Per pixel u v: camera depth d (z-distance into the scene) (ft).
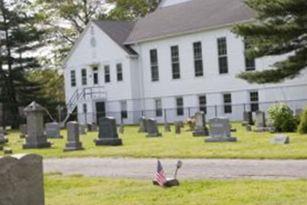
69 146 96.48
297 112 132.67
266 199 40.11
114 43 212.23
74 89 229.04
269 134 102.53
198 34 190.70
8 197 32.04
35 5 255.70
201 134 113.60
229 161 66.08
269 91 171.22
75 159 81.41
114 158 78.64
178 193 44.57
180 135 118.93
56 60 273.54
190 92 194.18
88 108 220.23
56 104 227.61
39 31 229.66
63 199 45.75
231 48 181.37
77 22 271.08
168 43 200.13
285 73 113.91
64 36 272.10
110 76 215.51
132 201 42.45
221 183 48.44
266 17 114.11
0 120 212.43
